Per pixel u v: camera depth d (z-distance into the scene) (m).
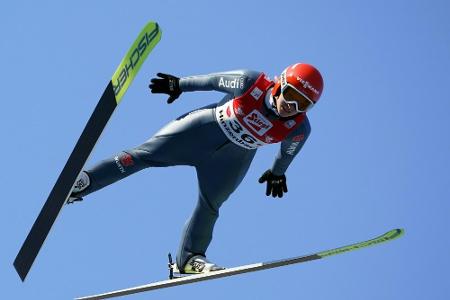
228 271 30.52
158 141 32.34
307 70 30.23
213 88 31.86
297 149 32.12
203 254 33.09
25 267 30.81
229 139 31.92
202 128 32.06
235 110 31.30
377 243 28.84
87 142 28.12
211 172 32.41
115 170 32.25
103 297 32.19
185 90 32.28
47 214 29.92
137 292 31.98
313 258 29.52
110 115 27.31
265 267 30.09
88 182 32.03
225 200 32.97
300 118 31.27
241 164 32.44
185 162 32.59
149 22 26.34
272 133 31.27
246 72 31.11
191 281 31.12
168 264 32.78
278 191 33.59
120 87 27.00
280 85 30.50
